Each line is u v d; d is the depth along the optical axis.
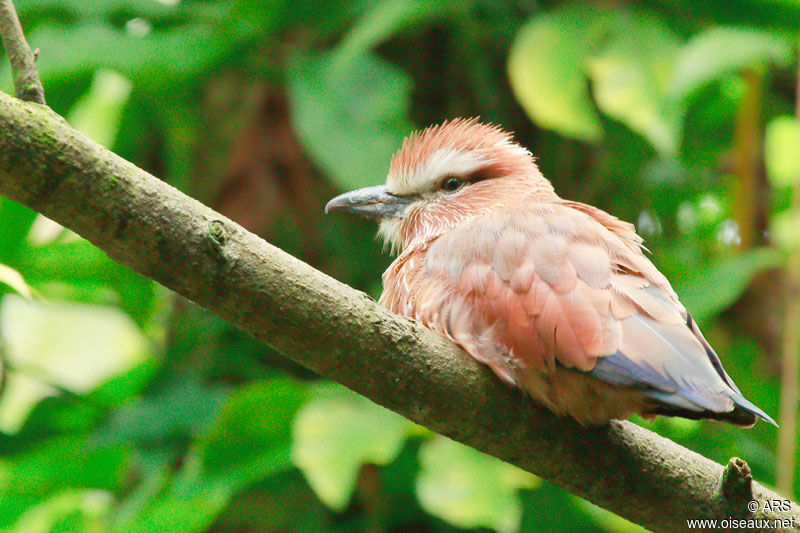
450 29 12.18
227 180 11.86
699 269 11.84
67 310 15.66
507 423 6.54
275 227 11.86
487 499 8.95
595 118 11.31
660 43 10.97
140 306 11.40
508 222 7.27
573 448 6.66
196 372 11.56
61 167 5.36
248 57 11.70
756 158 12.81
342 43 11.71
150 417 11.01
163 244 5.56
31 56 5.54
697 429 10.56
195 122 11.88
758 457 11.10
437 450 9.26
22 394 14.72
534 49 10.81
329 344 5.93
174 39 11.33
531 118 12.38
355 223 11.96
